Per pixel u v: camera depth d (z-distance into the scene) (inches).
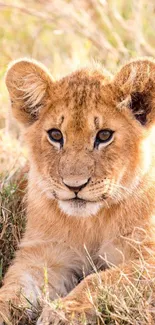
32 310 365.7
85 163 374.0
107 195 383.2
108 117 382.9
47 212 408.8
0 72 624.7
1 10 714.2
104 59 643.5
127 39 681.0
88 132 378.6
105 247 403.2
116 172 382.9
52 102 395.2
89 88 391.5
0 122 577.6
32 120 409.1
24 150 525.3
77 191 374.3
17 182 477.4
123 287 355.6
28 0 710.5
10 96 410.6
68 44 689.0
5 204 451.8
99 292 351.3
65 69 624.1
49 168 387.5
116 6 710.5
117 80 389.4
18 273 396.5
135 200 395.5
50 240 412.5
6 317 353.7
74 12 690.2
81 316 340.2
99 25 692.7
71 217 402.6
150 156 400.5
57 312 341.4
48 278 402.0
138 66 386.9
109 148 381.4
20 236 442.9
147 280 355.6
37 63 400.5
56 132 386.9
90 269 414.0
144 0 708.0
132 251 394.0
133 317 342.6
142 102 394.3
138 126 391.9
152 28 695.1
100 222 399.9
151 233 394.6
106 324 343.6
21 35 704.4
